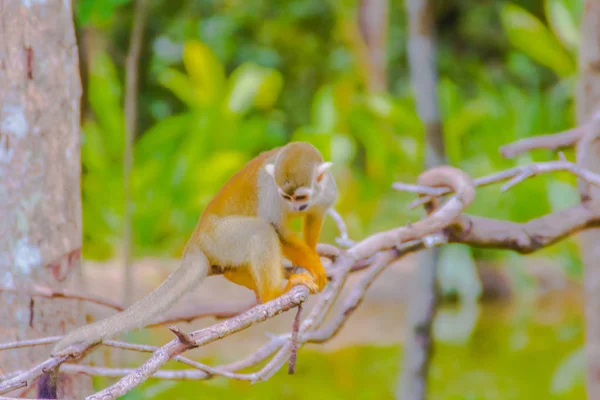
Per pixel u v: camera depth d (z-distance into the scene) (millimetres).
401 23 26797
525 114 20828
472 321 15930
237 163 18266
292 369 4582
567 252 18219
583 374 11977
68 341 4543
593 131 7316
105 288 12180
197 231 5785
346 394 10938
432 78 10453
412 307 10008
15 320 5688
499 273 18094
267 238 5516
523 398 11047
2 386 4180
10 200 5668
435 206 6699
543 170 6301
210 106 19469
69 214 5879
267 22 25781
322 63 26234
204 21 24812
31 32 5652
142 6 10758
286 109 25984
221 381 11250
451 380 11945
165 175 18297
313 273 5523
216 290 12625
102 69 18375
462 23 28516
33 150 5684
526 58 27000
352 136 21438
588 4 9391
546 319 15922
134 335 10727
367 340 13461
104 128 18500
